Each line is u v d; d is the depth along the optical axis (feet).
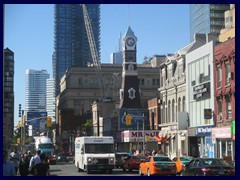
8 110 389.39
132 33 335.26
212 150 157.17
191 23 464.65
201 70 172.55
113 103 371.35
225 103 151.23
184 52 198.80
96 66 504.43
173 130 200.54
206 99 167.94
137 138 251.19
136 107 327.88
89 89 499.51
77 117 454.40
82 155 128.47
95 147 127.13
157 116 237.86
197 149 177.88
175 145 198.90
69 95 497.05
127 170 145.38
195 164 79.30
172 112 209.97
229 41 148.87
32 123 378.73
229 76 148.56
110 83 492.54
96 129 368.07
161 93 228.22
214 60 160.35
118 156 155.43
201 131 166.91
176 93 203.92
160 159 108.99
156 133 232.94
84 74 502.38
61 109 457.68
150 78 498.69
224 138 149.07
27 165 71.51
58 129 478.18
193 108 180.34
